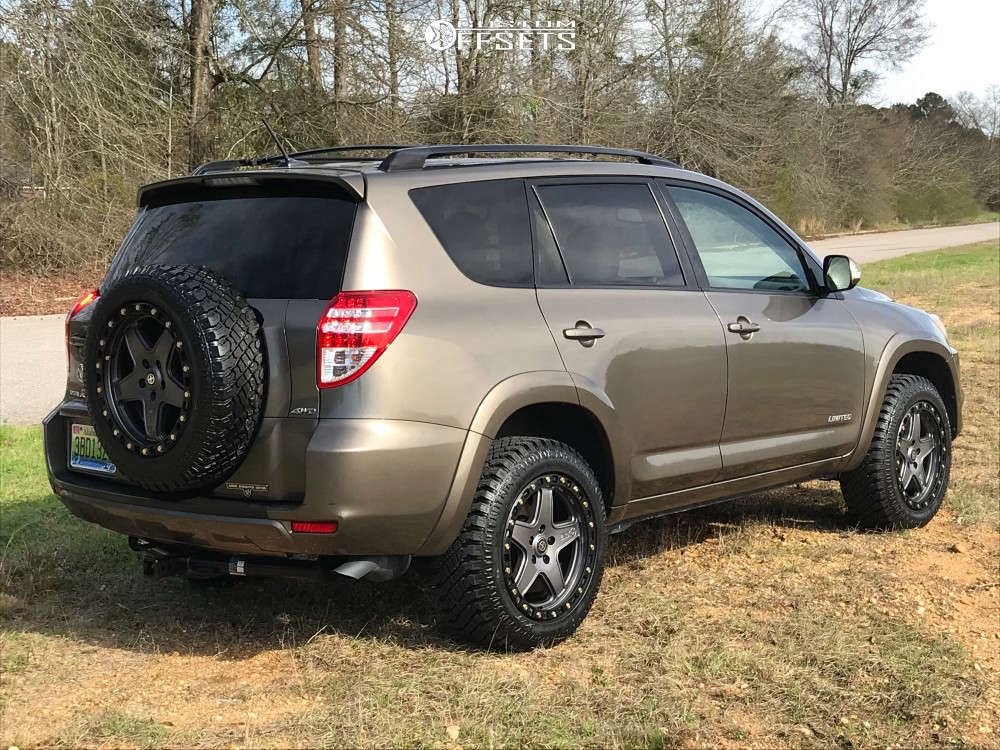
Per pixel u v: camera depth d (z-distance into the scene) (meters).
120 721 3.12
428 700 3.29
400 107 23.55
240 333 3.28
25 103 17.36
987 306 16.23
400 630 3.90
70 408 3.96
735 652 3.65
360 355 3.30
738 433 4.51
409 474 3.35
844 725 3.20
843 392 4.97
